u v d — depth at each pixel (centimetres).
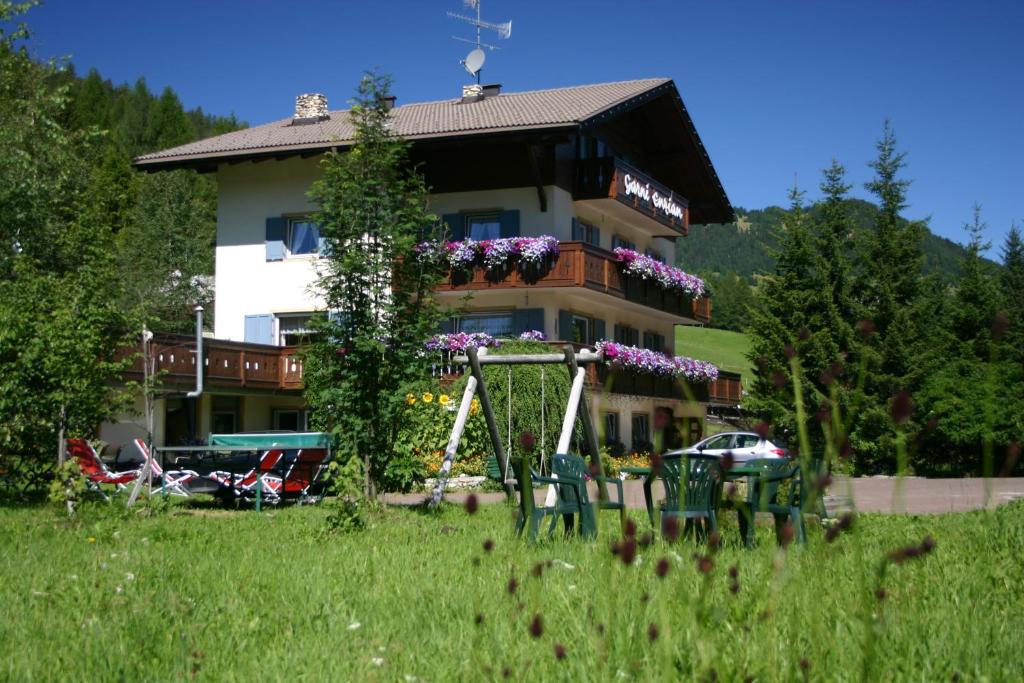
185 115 9562
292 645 477
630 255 2930
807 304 3406
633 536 331
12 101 2425
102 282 1362
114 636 495
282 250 2958
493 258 2677
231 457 1705
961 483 2361
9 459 1457
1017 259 3469
